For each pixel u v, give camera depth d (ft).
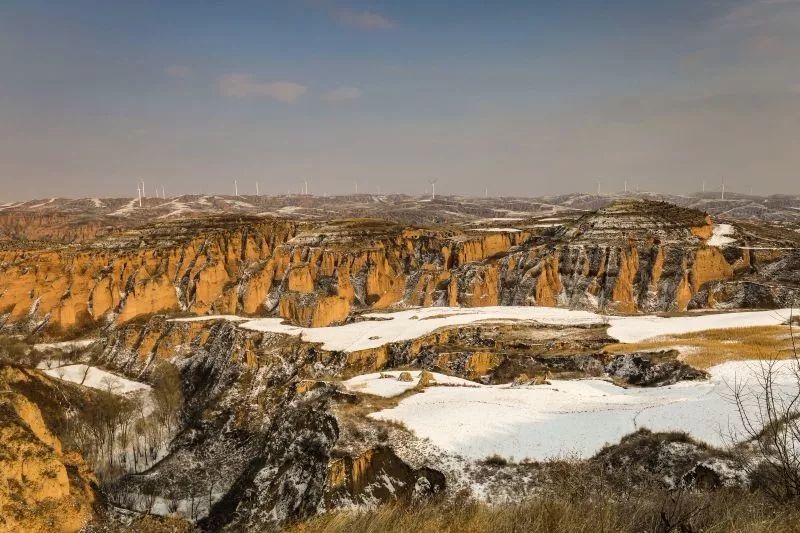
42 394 249.34
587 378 200.13
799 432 49.80
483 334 268.00
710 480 100.68
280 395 247.09
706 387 157.28
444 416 152.25
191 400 299.79
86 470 159.63
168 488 208.64
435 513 53.93
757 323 239.30
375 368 258.57
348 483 133.59
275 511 146.30
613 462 119.85
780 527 37.47
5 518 115.34
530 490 116.78
